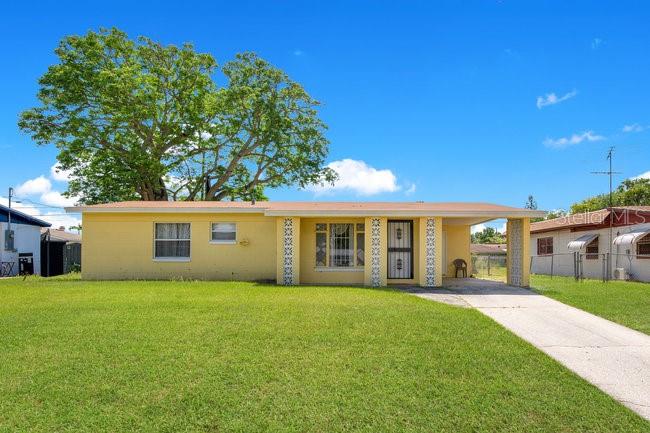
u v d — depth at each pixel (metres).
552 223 29.45
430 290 15.30
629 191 41.47
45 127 28.66
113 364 6.52
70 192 31.52
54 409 5.15
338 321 9.23
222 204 19.64
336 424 4.95
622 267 22.75
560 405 5.49
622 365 7.08
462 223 20.25
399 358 6.98
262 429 4.83
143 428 4.80
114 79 27.70
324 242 17.80
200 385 5.83
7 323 8.88
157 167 29.27
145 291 13.73
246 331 8.32
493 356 7.22
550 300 12.98
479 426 4.96
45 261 31.28
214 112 31.17
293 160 33.09
